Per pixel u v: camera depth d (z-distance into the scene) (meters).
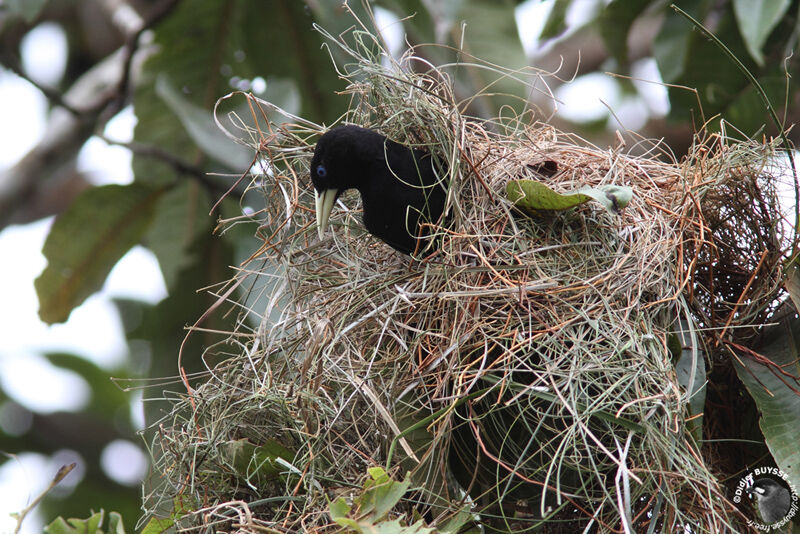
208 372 5.60
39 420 12.27
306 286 5.84
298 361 5.54
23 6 7.18
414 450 5.11
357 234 6.20
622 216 5.43
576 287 5.15
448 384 5.13
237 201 8.39
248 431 5.25
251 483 5.07
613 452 4.93
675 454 4.70
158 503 5.25
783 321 5.52
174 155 8.89
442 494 4.99
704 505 4.79
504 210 5.53
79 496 11.94
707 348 5.39
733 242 5.66
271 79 8.45
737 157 5.54
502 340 5.13
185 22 8.48
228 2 8.39
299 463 5.00
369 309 5.62
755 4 6.21
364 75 5.98
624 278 5.21
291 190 6.18
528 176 5.74
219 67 8.70
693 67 7.87
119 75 8.55
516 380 5.16
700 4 7.90
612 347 4.98
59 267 8.74
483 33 7.59
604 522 4.93
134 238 8.78
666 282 5.25
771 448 4.94
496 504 5.17
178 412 5.79
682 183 5.59
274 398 5.05
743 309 5.50
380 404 4.93
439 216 5.68
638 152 7.52
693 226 5.46
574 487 5.04
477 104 7.45
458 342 5.06
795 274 5.41
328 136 5.72
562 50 13.14
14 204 10.29
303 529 4.61
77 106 8.88
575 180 5.76
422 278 5.51
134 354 11.70
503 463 4.71
